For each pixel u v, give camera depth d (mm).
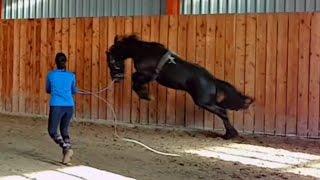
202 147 10180
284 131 11547
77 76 13844
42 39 14422
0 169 7758
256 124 11789
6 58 15047
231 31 12055
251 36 11844
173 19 12688
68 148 8180
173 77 11203
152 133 11898
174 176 7621
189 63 11352
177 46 12641
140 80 11398
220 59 12180
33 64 14586
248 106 11289
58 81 8070
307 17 11289
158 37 12867
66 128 8203
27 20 14664
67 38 14039
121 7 14219
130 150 9734
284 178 7637
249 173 7930
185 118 12508
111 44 13422
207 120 12281
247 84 11898
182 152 9609
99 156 9047
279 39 11570
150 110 12898
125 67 12969
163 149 9883
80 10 14891
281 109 11562
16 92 14891
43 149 9562
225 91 11211
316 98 11227
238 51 11992
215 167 8336
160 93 12758
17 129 12133
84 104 13766
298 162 8859
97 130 12250
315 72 11242
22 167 7926
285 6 12297
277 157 9273
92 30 13672
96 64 13609
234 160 8953
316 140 11117
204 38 12344
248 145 10438
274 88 11625
